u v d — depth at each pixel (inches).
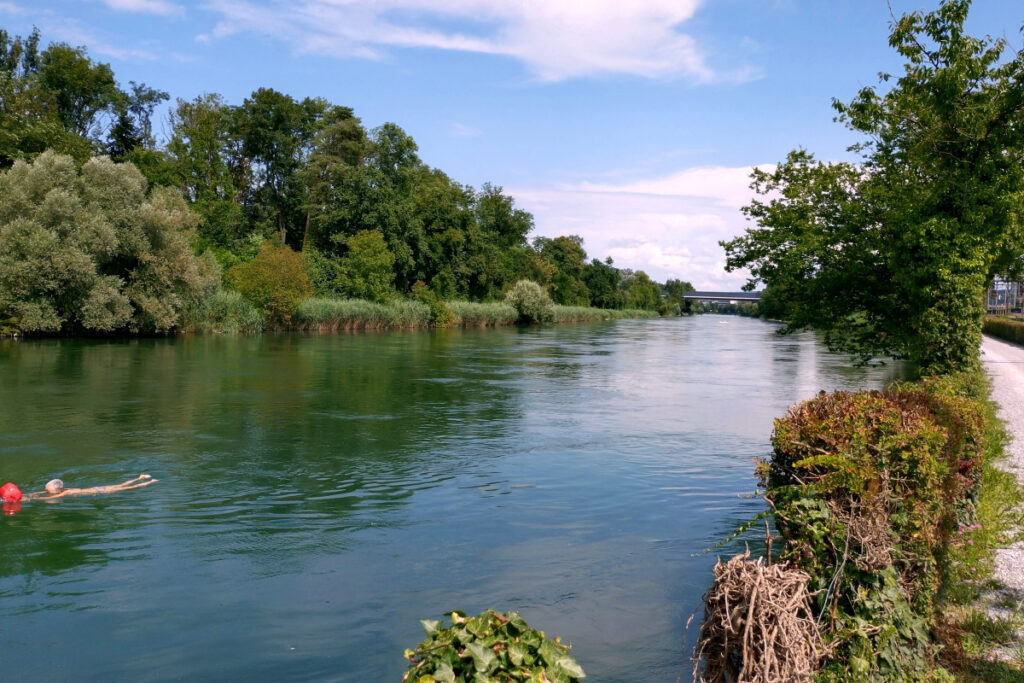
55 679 218.5
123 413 711.7
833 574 169.3
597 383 1037.2
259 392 867.4
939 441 209.2
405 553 333.7
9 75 2308.1
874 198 626.8
